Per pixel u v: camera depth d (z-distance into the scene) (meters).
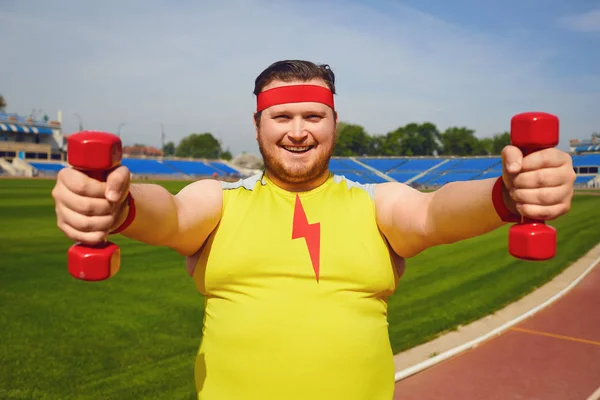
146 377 4.93
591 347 6.18
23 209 20.78
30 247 11.86
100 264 1.40
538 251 1.41
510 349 6.09
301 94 1.94
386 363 2.01
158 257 11.44
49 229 14.99
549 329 6.91
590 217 23.19
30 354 5.41
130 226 1.65
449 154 89.19
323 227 1.96
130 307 7.33
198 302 7.68
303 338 1.86
